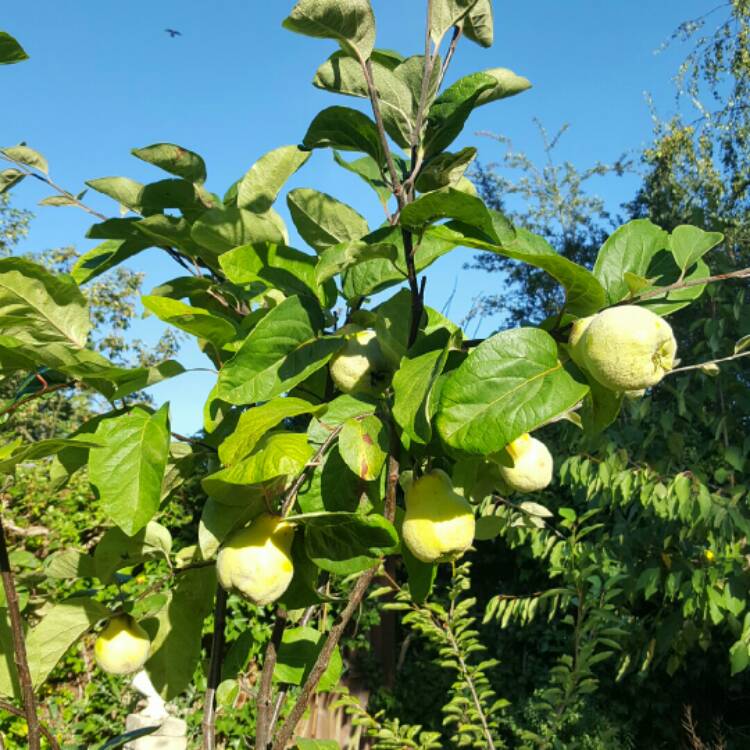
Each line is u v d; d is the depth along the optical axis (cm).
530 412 55
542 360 58
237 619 284
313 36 70
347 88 75
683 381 239
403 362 64
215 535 67
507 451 70
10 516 281
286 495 70
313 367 68
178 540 321
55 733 228
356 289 76
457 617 178
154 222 84
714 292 236
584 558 200
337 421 68
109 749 88
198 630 86
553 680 188
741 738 296
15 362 73
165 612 85
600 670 324
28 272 71
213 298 91
